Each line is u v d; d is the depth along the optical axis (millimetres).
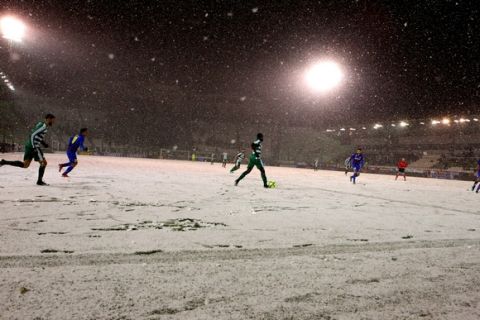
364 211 5551
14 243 2621
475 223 4777
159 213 4387
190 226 3629
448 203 7727
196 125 84750
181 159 58219
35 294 1665
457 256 2801
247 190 8391
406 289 1967
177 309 1563
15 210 4117
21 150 45531
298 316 1543
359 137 60438
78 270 2057
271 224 3965
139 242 2830
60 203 4832
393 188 12555
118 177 10469
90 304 1577
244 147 78812
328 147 65312
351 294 1853
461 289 2000
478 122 42531
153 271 2100
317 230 3717
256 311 1576
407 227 4172
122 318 1450
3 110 41719
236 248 2789
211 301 1672
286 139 75938
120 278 1948
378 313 1618
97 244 2703
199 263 2316
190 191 7414
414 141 51000
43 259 2254
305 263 2428
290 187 10102
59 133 69000
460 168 41344
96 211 4312
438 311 1673
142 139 74125
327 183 13461
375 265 2441
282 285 1949
